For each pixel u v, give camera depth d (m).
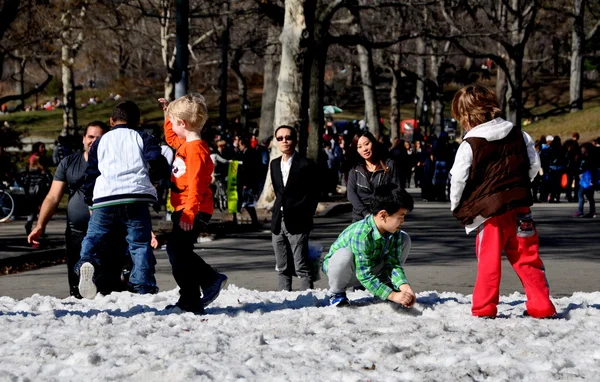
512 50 45.66
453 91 107.25
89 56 53.28
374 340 7.13
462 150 7.90
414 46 62.09
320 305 9.17
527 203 7.82
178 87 23.44
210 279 8.71
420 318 8.09
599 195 40.91
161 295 10.29
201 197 8.46
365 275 8.38
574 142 36.09
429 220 26.34
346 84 108.81
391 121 63.91
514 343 7.09
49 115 91.31
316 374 6.09
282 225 11.20
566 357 6.52
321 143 37.00
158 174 9.45
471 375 5.98
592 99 101.62
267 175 28.59
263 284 13.88
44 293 13.55
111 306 9.62
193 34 60.22
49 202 11.28
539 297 8.09
